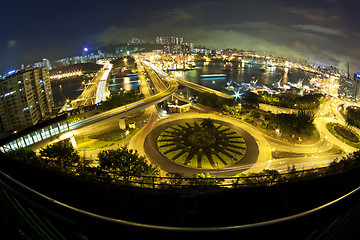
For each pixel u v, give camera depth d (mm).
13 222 12414
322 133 102188
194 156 78875
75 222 9023
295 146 87438
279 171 71000
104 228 8789
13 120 118812
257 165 74312
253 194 18172
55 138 78188
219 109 126875
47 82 147875
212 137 91500
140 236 8742
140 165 53656
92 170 38375
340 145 91188
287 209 17219
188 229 9023
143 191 17812
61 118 79750
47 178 19766
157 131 98875
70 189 18500
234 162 75688
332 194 19297
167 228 9039
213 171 70750
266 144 88000
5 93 113438
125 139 91750
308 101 151250
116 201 17016
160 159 77312
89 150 83000
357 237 11547
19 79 114375
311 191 19391
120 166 52250
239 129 100250
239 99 150875
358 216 12094
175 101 136375
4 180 11219
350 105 162125
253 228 9117
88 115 123000
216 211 16328
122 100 119875
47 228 10914
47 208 9539
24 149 57281
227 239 8781
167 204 16672
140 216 15680
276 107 143875
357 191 11312
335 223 11164
